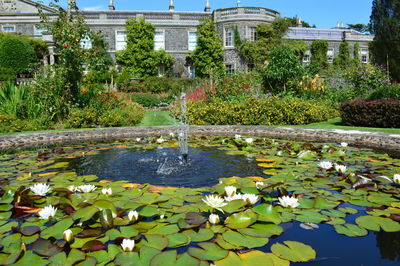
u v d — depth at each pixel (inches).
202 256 43.6
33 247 46.3
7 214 60.5
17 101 254.2
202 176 93.4
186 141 167.6
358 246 48.3
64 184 82.6
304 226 55.4
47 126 239.3
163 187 79.8
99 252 45.5
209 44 735.7
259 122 265.1
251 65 736.3
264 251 45.9
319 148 132.3
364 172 91.3
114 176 94.1
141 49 733.3
